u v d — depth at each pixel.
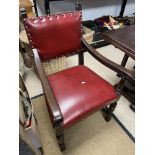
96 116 1.42
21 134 0.49
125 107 1.53
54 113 0.76
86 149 1.20
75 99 0.99
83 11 2.44
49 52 1.11
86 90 1.04
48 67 1.54
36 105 1.49
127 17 2.70
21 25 1.46
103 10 2.66
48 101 0.81
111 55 2.29
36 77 1.78
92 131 1.32
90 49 1.18
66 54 1.23
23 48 1.62
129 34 1.32
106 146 1.22
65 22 1.06
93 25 2.36
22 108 0.67
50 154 1.16
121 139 1.27
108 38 1.29
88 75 1.18
